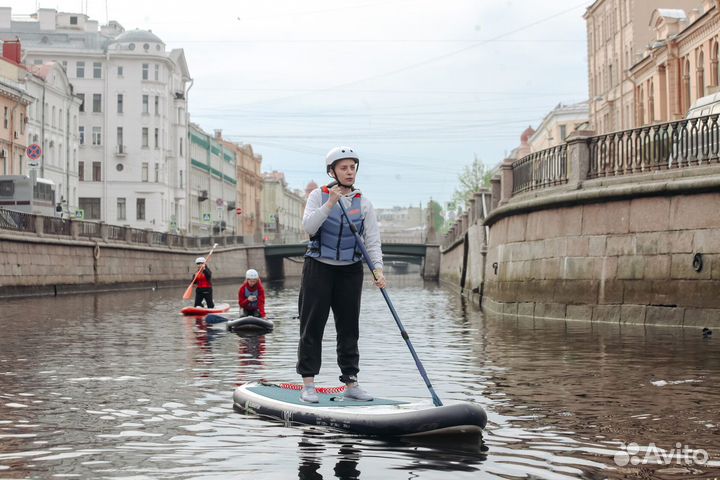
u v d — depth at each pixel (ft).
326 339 53.72
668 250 56.75
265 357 42.86
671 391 30.04
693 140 56.08
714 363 37.40
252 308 62.69
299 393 27.25
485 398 28.91
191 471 19.24
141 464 19.88
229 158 384.06
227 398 29.43
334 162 25.46
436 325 63.93
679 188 55.47
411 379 33.60
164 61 285.02
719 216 53.62
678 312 55.72
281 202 508.53
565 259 66.64
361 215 25.54
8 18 281.95
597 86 222.28
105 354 43.98
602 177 63.57
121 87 279.08
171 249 196.44
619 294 60.49
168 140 293.23
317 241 25.46
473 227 117.29
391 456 20.48
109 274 157.07
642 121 178.40
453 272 179.73
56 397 29.68
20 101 193.36
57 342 50.62
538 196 71.87
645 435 22.81
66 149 234.58
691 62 144.87
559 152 69.15
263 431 23.49
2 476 18.85
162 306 95.76
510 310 76.59
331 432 23.35
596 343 46.65
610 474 18.83
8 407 27.63
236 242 266.57
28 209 136.36
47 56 275.18
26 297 118.62
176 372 36.68
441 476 18.74
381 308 91.40
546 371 35.78
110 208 278.67
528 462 19.85
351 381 25.94
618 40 199.52
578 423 24.45
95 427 24.25
